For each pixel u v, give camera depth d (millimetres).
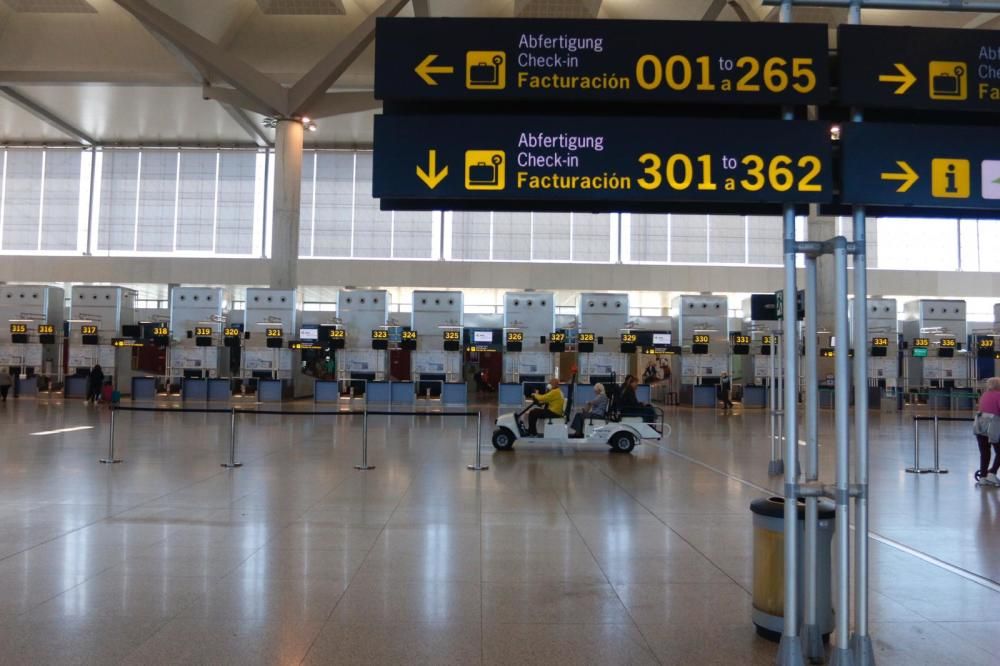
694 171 4652
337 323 33688
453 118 4742
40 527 7684
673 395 36031
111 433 12430
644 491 10148
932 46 4684
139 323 33625
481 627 4926
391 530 7656
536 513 8578
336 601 5410
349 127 40531
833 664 4207
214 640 4648
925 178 4605
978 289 40938
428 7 29562
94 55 34344
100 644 4566
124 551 6750
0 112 38656
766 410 31078
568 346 32875
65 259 41469
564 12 31641
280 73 36094
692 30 4723
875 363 31953
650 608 5332
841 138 4629
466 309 46750
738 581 5988
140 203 43219
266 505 8914
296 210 33812
